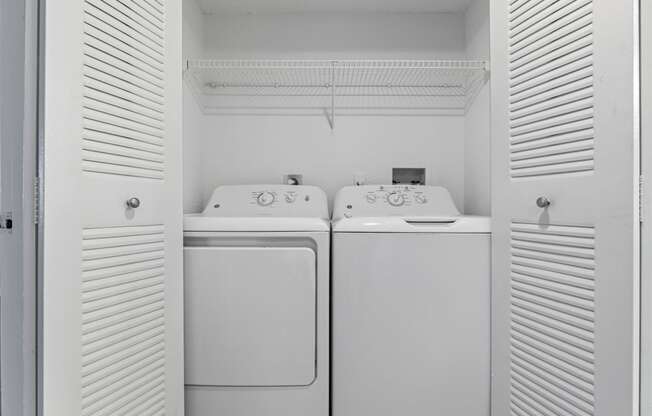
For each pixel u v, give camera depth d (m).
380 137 2.38
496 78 1.58
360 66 2.31
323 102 2.38
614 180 1.10
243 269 1.59
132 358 1.31
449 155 2.38
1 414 1.02
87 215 1.13
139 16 1.36
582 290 1.21
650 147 1.02
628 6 1.05
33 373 0.98
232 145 2.38
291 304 1.59
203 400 1.61
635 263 1.04
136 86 1.34
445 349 1.62
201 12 2.32
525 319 1.44
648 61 1.02
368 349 1.61
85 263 1.12
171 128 1.53
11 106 1.00
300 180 2.38
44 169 0.99
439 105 2.38
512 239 1.51
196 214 2.13
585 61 1.20
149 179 1.41
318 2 2.25
